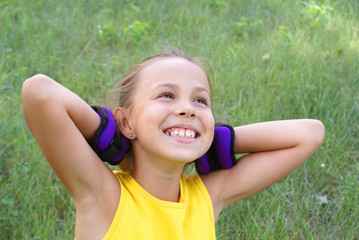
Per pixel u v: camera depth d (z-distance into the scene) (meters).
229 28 5.60
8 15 5.48
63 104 1.62
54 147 1.63
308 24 5.86
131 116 1.89
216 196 2.08
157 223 1.83
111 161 1.86
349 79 4.33
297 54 4.86
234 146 2.04
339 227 2.89
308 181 3.29
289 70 4.48
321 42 5.18
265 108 3.88
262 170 2.11
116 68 4.50
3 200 2.88
